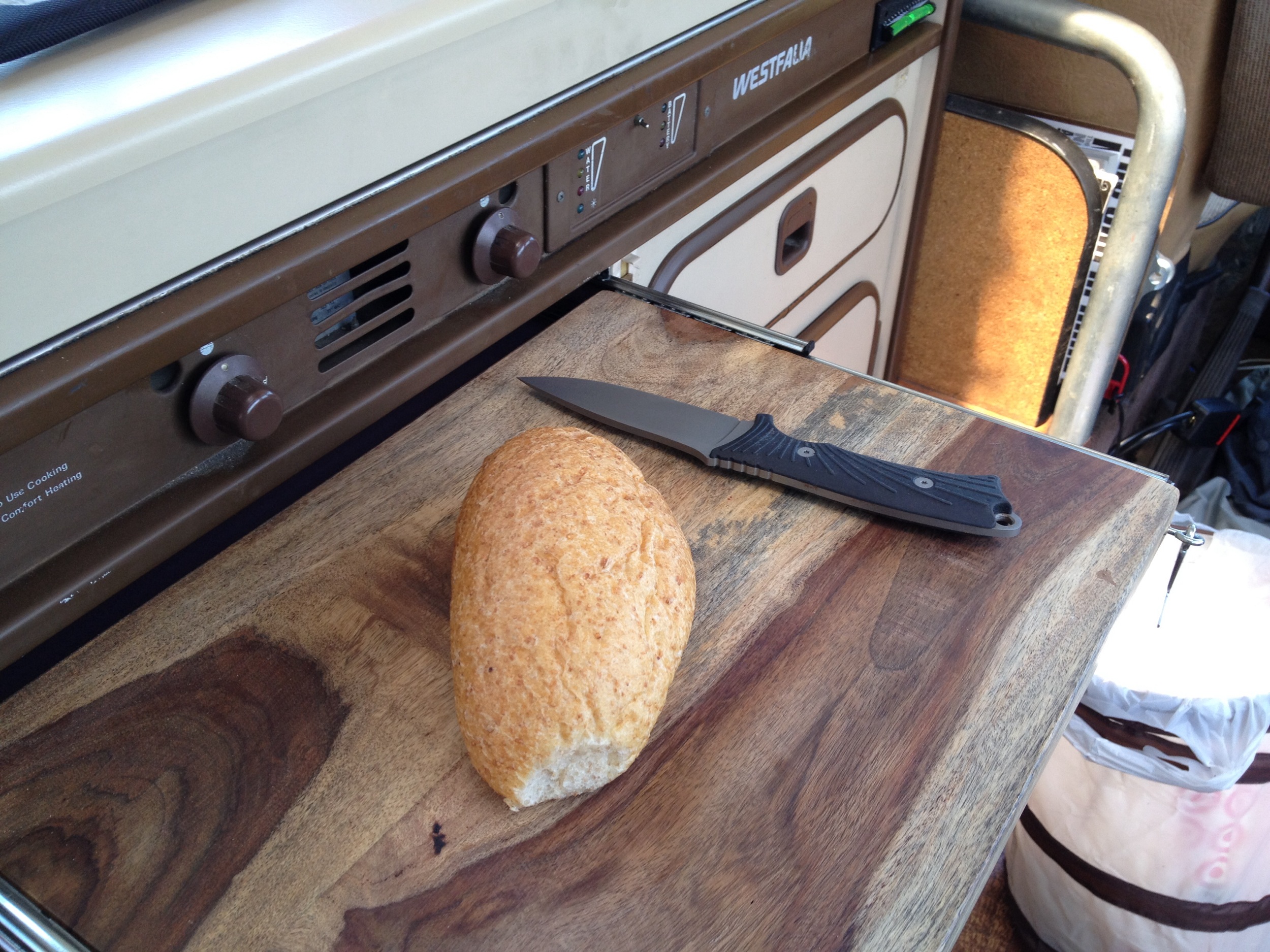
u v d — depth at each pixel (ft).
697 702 1.26
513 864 1.12
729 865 1.12
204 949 1.06
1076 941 2.54
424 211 1.43
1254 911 2.36
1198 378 3.56
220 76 1.17
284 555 1.42
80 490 1.25
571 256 1.77
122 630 1.33
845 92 2.25
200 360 1.31
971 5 2.54
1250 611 2.29
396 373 1.56
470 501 1.36
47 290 1.11
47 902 1.10
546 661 1.14
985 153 2.79
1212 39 2.64
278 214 1.29
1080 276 2.83
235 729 1.24
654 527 1.31
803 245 2.44
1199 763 2.09
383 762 1.21
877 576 1.40
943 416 1.65
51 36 1.20
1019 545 1.44
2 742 1.22
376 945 1.06
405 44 1.31
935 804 1.17
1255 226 3.61
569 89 1.61
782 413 1.65
